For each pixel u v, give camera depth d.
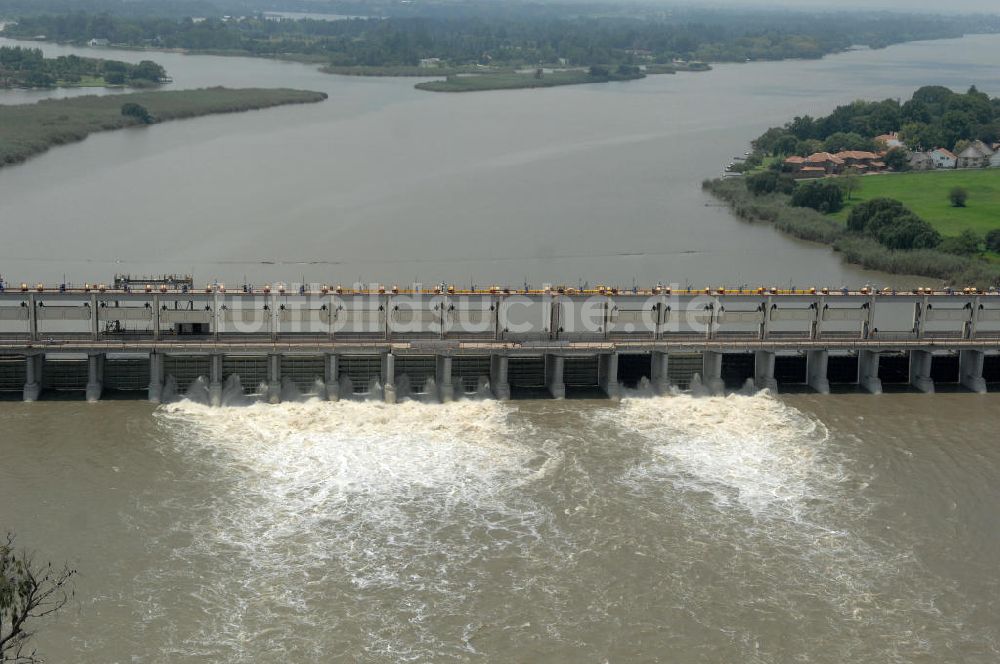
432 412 138.38
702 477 122.00
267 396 139.75
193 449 125.19
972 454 129.75
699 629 95.19
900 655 92.50
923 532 111.31
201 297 141.50
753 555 106.25
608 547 106.94
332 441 128.75
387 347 141.38
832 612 97.88
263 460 123.06
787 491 119.12
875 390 150.50
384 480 119.25
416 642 92.50
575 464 124.19
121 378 142.75
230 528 108.25
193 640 91.81
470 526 110.06
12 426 129.62
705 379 150.12
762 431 135.50
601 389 148.25
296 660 90.00
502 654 91.38
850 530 111.31
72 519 108.75
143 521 108.88
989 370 156.88
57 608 85.94
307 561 103.25
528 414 138.88
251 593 98.12
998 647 93.75
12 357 142.12
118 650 90.38
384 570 102.19
